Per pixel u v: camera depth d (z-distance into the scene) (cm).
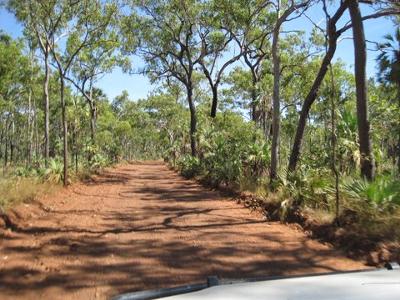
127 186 2300
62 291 603
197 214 1295
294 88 3384
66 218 1164
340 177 1247
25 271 687
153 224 1120
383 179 1066
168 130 7338
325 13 1299
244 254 820
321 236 966
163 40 3369
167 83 4084
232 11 2962
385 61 1644
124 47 3347
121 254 805
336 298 201
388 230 892
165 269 714
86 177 2538
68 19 2106
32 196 1341
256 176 1898
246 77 4062
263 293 222
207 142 2708
